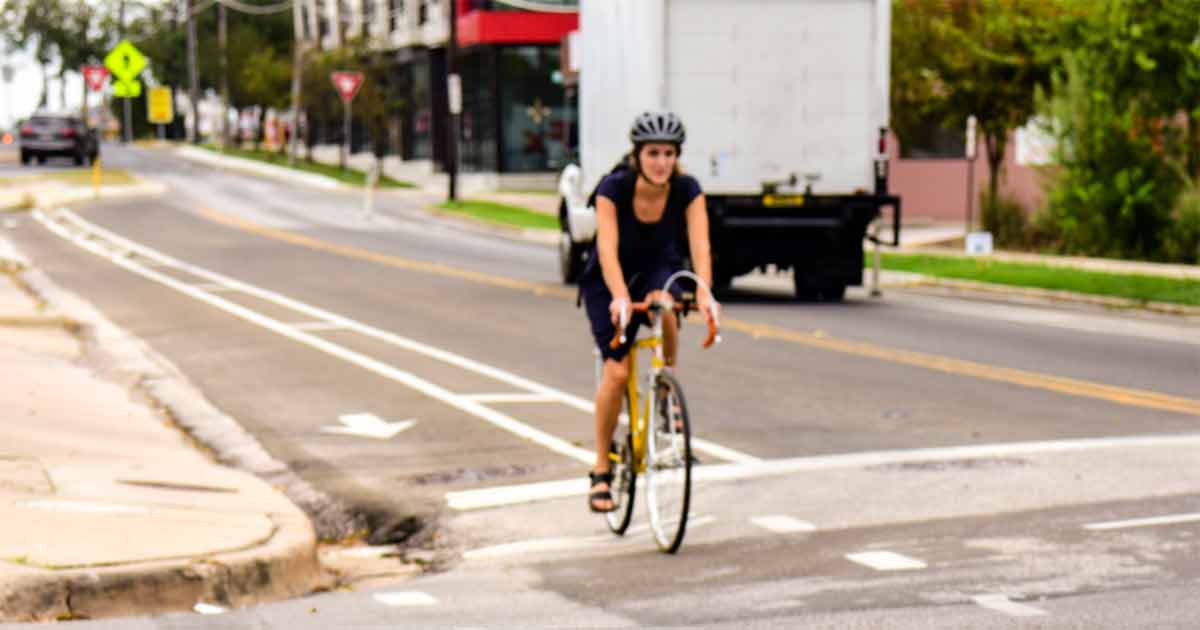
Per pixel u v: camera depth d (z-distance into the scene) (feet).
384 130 328.49
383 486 50.19
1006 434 56.13
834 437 56.03
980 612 31.94
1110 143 130.31
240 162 345.10
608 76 108.47
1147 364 74.28
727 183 102.73
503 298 105.70
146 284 115.24
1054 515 42.42
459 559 40.73
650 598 34.60
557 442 56.59
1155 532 39.83
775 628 31.17
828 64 102.68
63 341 84.58
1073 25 135.64
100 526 39.27
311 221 192.34
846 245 104.42
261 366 75.92
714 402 63.87
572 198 114.62
